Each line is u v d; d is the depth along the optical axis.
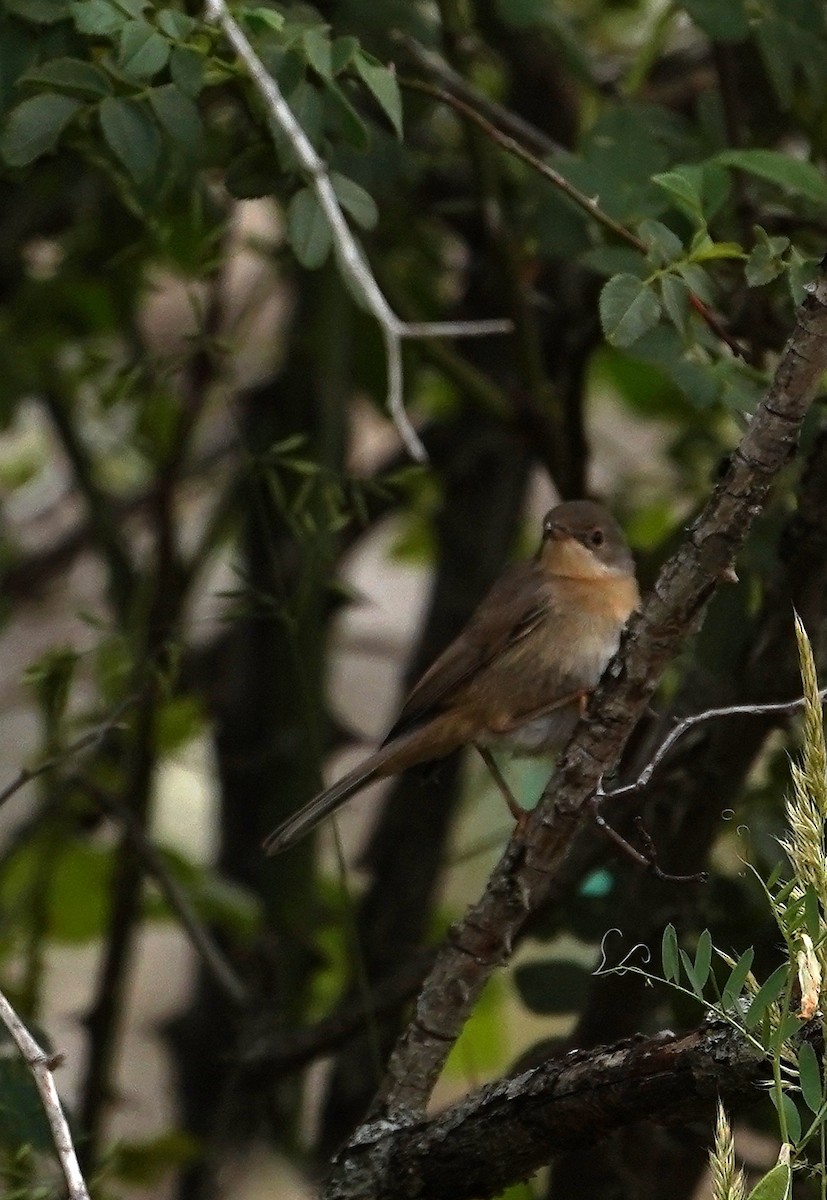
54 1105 5.69
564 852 6.55
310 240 6.91
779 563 8.30
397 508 13.19
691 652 9.02
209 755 14.86
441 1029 6.83
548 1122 5.96
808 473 7.98
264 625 12.73
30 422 14.91
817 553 8.02
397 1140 6.51
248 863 12.66
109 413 12.36
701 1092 5.57
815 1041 5.25
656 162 8.55
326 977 12.94
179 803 15.42
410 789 12.24
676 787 8.93
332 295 11.27
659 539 12.02
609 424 15.91
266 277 12.80
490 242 10.46
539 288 12.23
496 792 14.94
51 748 10.50
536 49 11.81
